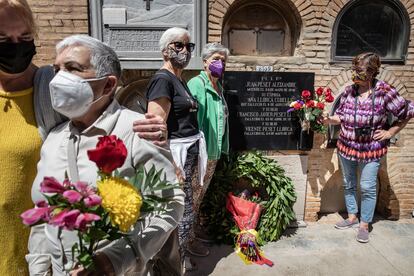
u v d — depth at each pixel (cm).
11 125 147
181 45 264
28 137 148
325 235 380
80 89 121
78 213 94
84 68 122
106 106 133
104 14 352
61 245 126
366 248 354
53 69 156
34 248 137
